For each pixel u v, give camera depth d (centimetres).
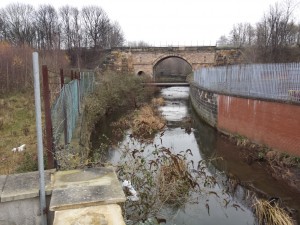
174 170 958
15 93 2352
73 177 436
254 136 1577
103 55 5906
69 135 995
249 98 1614
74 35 6862
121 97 2955
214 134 2002
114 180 425
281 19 4391
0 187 409
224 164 1365
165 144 1698
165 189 855
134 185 810
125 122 2136
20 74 2553
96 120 1953
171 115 2719
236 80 1873
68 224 320
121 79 3288
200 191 999
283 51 4203
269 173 1237
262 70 1585
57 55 3734
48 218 398
